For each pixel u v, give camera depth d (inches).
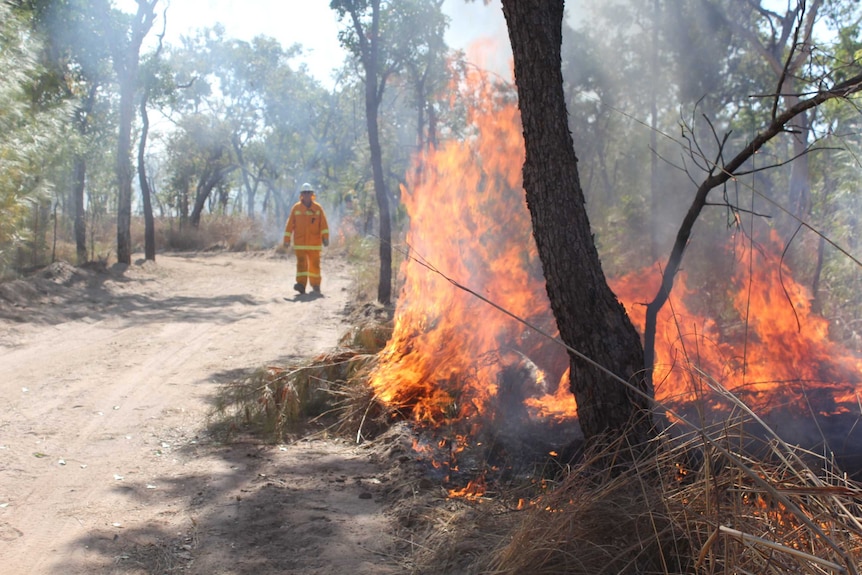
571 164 174.9
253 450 225.9
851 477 148.4
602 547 129.6
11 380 306.3
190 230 1406.3
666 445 148.9
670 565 126.3
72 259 842.8
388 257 497.0
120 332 436.8
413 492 181.9
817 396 203.8
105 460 212.2
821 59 179.2
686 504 128.7
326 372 274.8
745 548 110.9
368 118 485.7
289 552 152.8
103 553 150.6
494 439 209.9
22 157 503.2
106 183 1179.9
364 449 227.8
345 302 590.2
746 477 125.3
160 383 309.1
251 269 912.3
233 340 415.5
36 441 226.7
